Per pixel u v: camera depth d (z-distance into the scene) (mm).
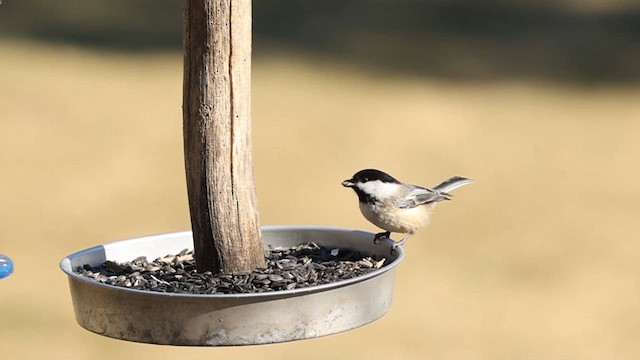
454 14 29844
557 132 19812
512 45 27031
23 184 16391
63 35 27125
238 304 4621
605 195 16297
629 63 25203
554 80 24109
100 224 14711
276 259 5715
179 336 4684
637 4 30344
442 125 20344
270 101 22000
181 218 15109
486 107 21734
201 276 5316
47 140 18828
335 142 19109
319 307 4758
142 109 21078
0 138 18703
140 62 25031
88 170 17328
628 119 20734
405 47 26906
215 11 5156
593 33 27719
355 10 30094
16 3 29812
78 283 4934
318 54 26219
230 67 5223
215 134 5262
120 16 29359
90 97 21688
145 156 18188
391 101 22125
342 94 22703
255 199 5422
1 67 23562
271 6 30266
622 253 13789
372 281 4969
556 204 15875
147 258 5809
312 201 15820
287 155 18219
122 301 4750
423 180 16953
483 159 18156
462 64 25500
